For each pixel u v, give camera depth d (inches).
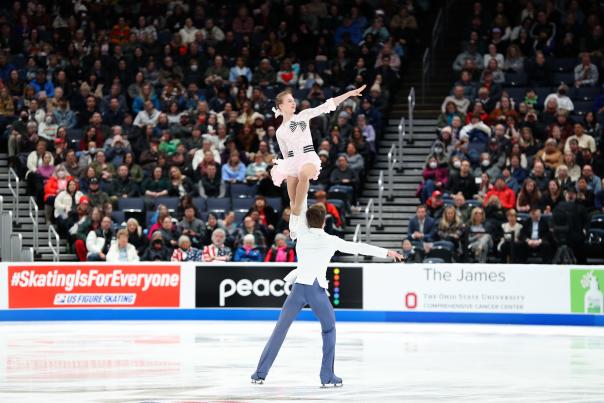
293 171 906.1
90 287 1697.8
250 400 844.6
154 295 1706.4
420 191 1953.7
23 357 1171.9
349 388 925.8
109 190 1955.0
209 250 1747.0
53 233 1929.1
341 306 1700.3
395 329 1577.3
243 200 1931.6
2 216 1840.6
